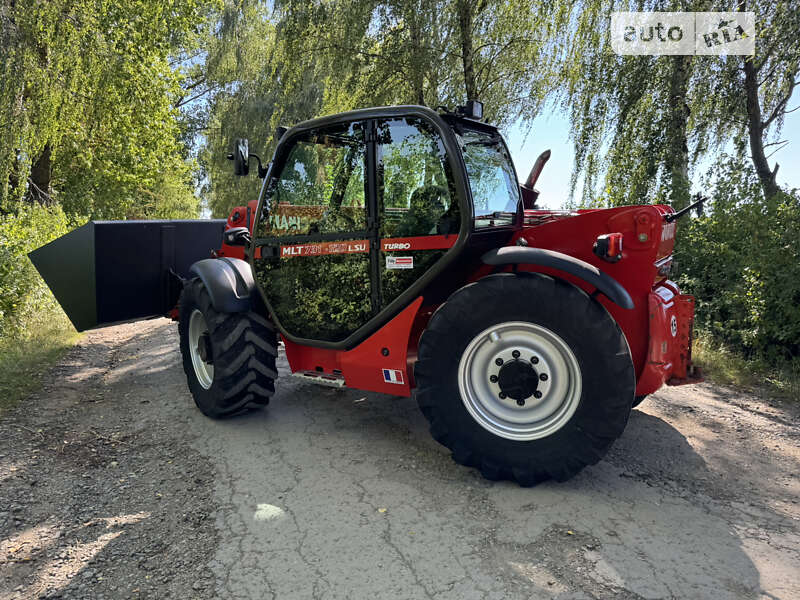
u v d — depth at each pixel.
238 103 22.77
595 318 2.82
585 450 2.88
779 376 5.24
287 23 11.17
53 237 9.44
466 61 10.23
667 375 3.42
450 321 3.09
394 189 3.36
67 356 6.20
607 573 2.31
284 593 2.22
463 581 2.27
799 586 2.23
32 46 11.69
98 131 14.46
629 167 8.55
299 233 3.79
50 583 2.31
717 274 6.41
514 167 3.96
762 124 8.63
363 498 2.97
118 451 3.65
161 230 5.54
